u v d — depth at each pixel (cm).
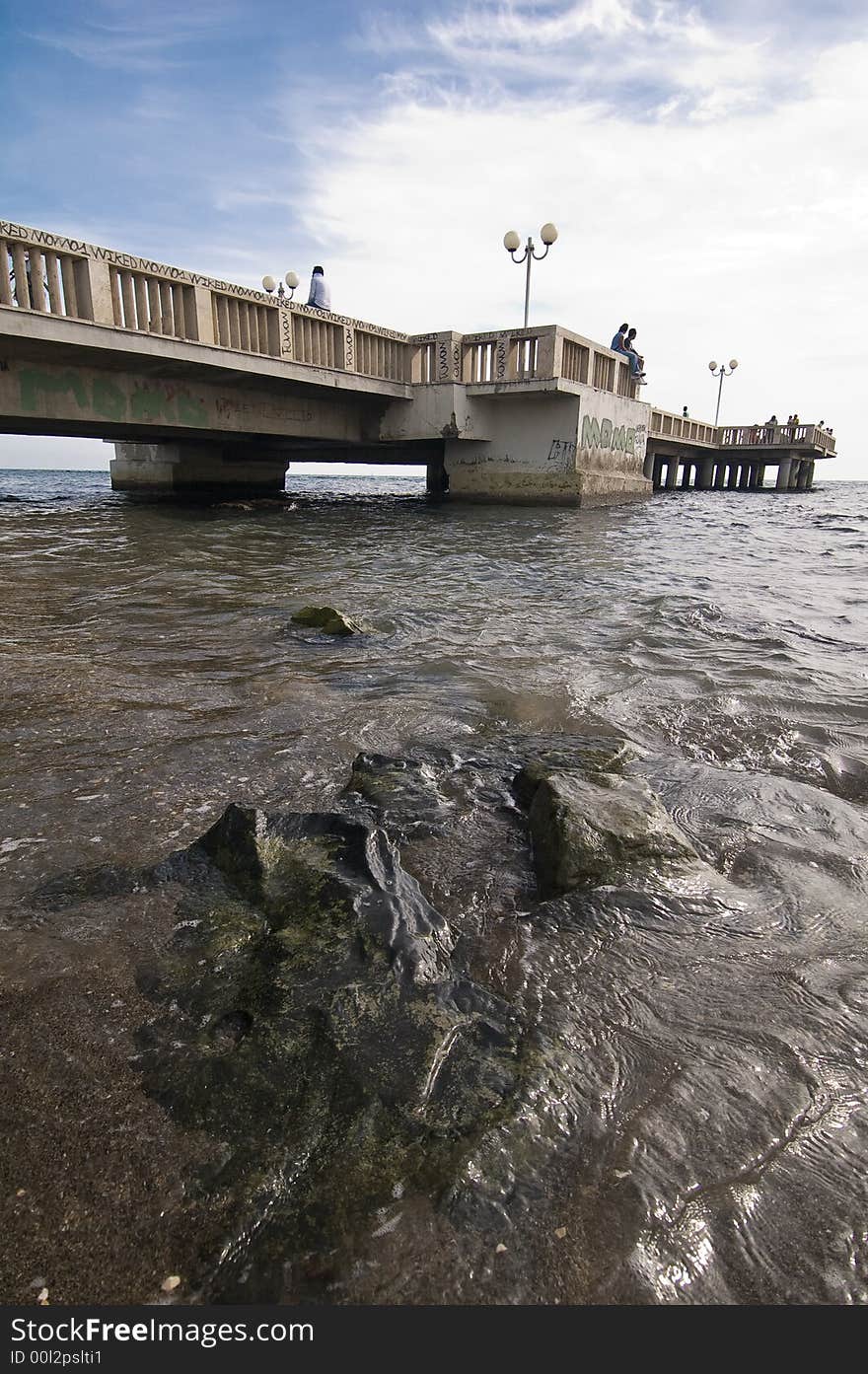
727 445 4197
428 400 1816
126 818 269
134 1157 138
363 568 889
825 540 1415
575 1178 137
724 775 320
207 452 2153
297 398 1736
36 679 427
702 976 196
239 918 207
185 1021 171
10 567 801
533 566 941
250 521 1433
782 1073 164
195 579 777
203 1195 132
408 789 293
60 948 196
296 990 178
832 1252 126
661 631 588
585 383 1894
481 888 235
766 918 221
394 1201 131
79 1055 160
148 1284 119
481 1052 164
